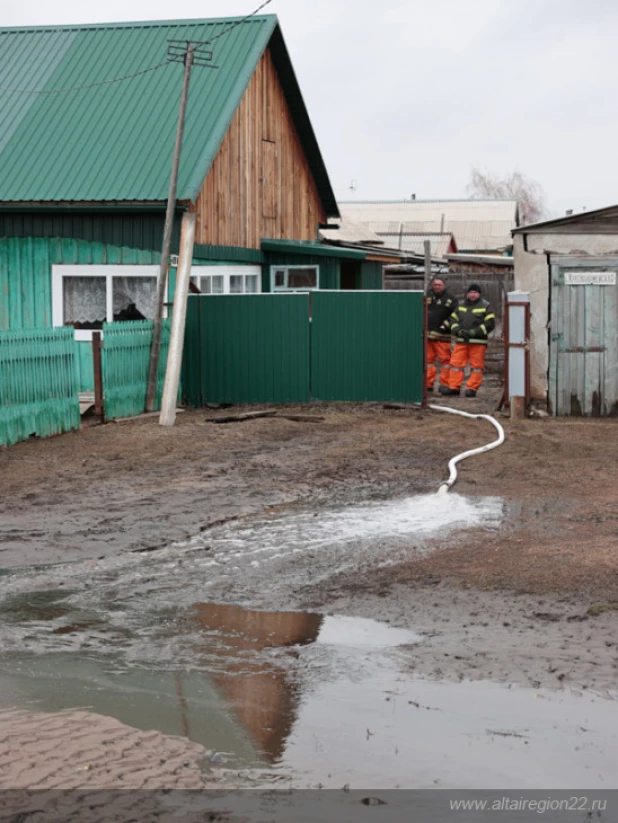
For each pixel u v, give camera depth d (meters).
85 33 22.56
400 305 17.58
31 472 11.97
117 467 12.20
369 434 14.66
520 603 6.89
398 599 7.10
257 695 5.48
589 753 4.73
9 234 19.00
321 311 17.88
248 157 21.75
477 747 4.80
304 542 8.70
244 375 18.22
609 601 6.82
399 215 64.00
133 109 20.25
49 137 19.94
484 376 24.00
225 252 20.48
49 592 7.41
